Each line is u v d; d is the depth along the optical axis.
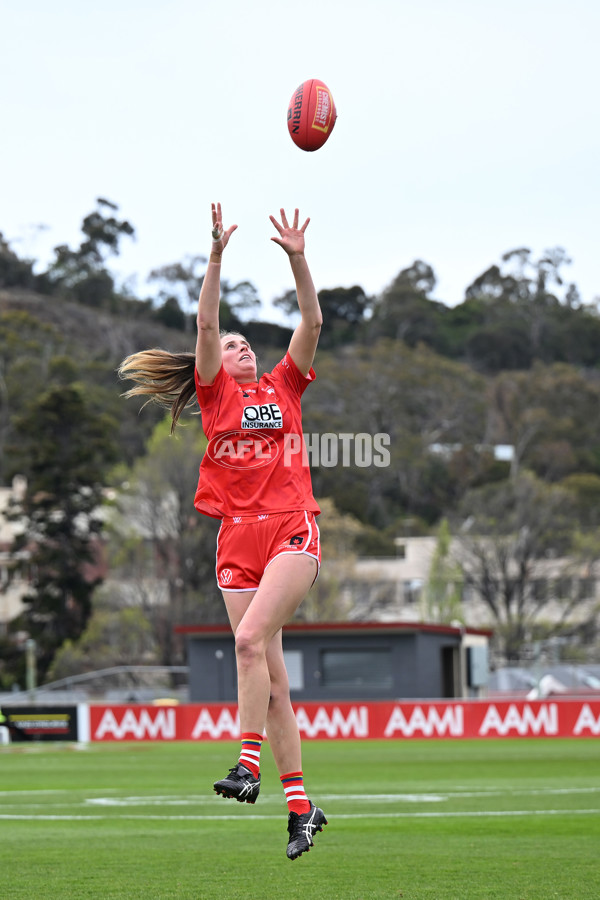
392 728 118.56
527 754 87.19
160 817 38.88
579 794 48.22
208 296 21.38
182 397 23.16
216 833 33.31
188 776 66.31
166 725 124.12
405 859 26.62
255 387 21.73
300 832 20.33
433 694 173.62
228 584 21.39
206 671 172.25
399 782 57.78
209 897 21.11
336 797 47.34
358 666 170.12
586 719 115.06
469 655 181.00
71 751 103.56
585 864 25.50
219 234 21.25
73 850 28.89
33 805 44.72
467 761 78.56
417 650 168.38
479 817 37.56
